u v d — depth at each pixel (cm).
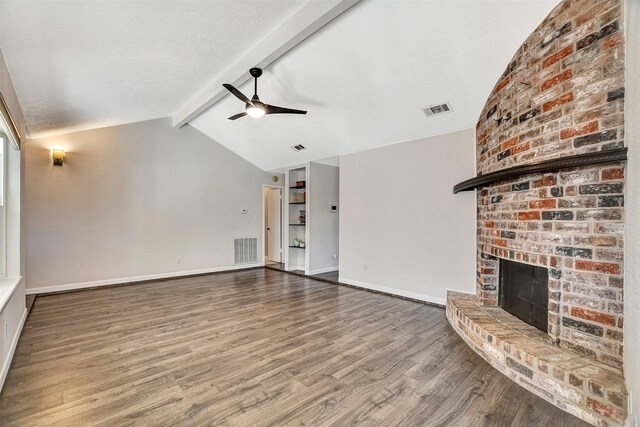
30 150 440
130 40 255
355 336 300
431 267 412
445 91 330
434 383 217
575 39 204
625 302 173
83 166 482
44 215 451
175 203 578
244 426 172
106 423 173
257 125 522
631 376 162
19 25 200
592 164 189
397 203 452
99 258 498
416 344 282
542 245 226
